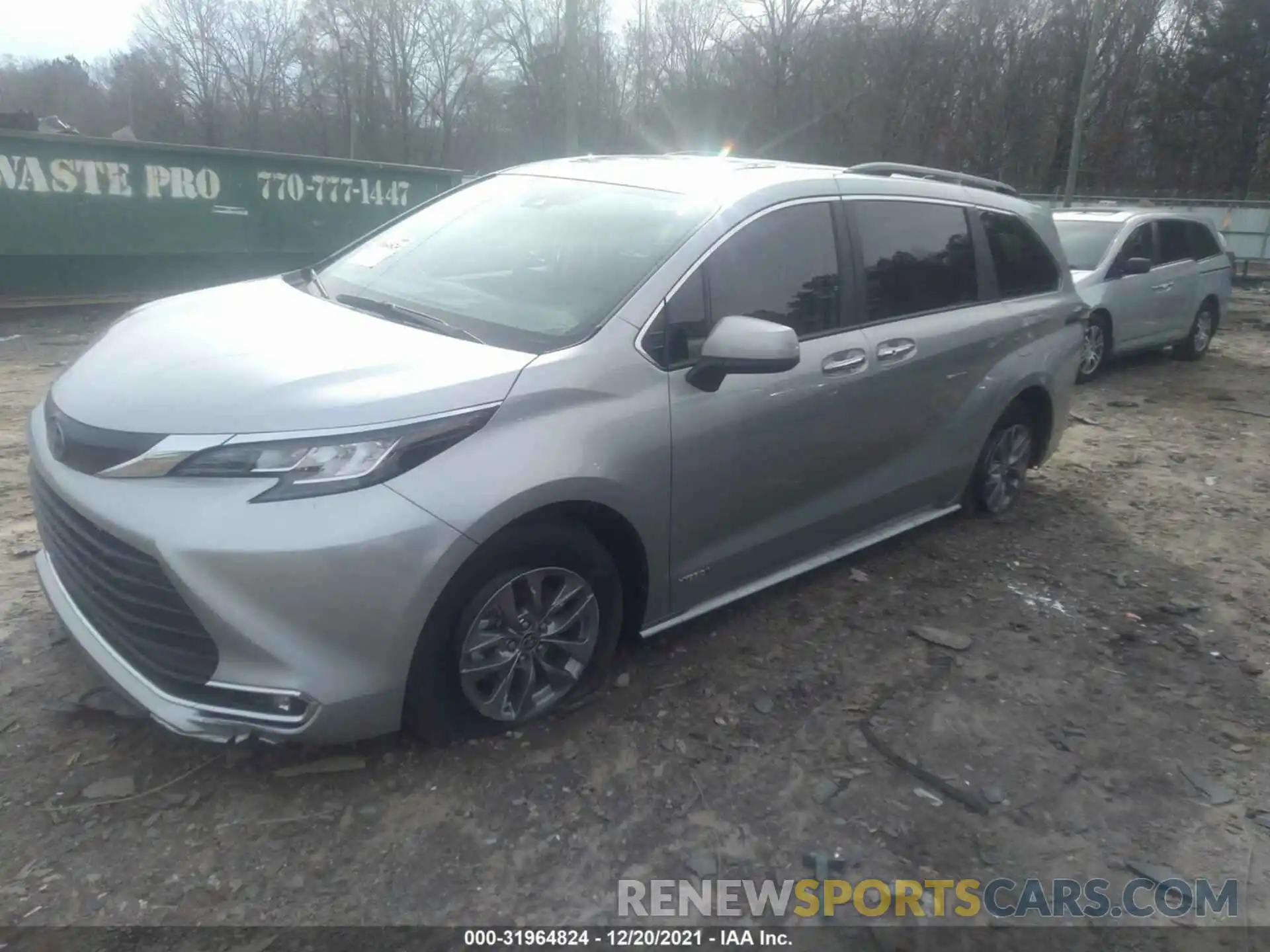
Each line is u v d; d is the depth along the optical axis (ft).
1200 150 152.46
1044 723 12.25
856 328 13.98
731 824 10.02
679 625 13.85
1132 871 9.87
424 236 13.89
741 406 12.09
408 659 9.51
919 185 15.72
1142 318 35.04
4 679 11.37
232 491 8.96
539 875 9.20
